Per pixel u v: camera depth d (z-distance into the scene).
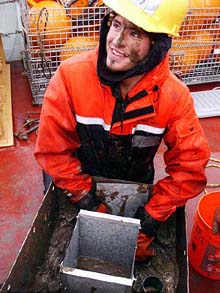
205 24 2.60
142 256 1.58
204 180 1.54
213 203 1.67
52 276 1.55
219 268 1.64
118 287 1.27
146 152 1.62
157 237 1.70
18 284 1.36
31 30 2.42
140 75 1.36
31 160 2.25
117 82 1.37
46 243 1.62
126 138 1.53
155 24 1.29
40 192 2.07
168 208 1.54
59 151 1.56
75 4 2.48
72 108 1.51
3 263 1.74
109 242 1.51
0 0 2.81
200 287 1.67
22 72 2.98
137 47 1.31
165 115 1.45
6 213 1.96
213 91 2.82
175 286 1.54
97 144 1.59
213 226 1.52
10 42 3.01
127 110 1.43
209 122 2.59
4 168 2.20
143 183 1.73
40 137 1.55
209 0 2.55
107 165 1.70
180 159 1.50
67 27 2.49
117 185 1.66
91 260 1.58
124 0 1.29
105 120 1.48
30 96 2.74
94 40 2.59
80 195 1.61
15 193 2.06
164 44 1.32
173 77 1.46
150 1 1.27
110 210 1.74
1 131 2.35
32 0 2.49
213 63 2.84
